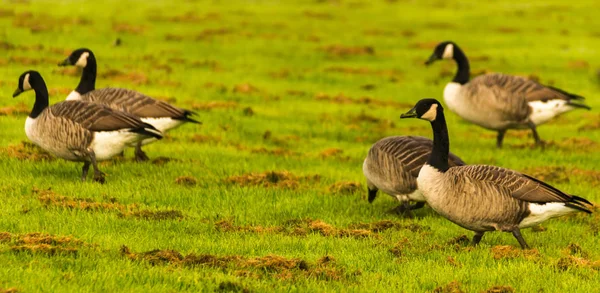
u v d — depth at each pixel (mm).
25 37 33500
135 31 37625
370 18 48625
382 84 32125
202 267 10711
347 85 31547
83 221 12781
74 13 41344
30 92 24531
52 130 15336
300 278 10445
